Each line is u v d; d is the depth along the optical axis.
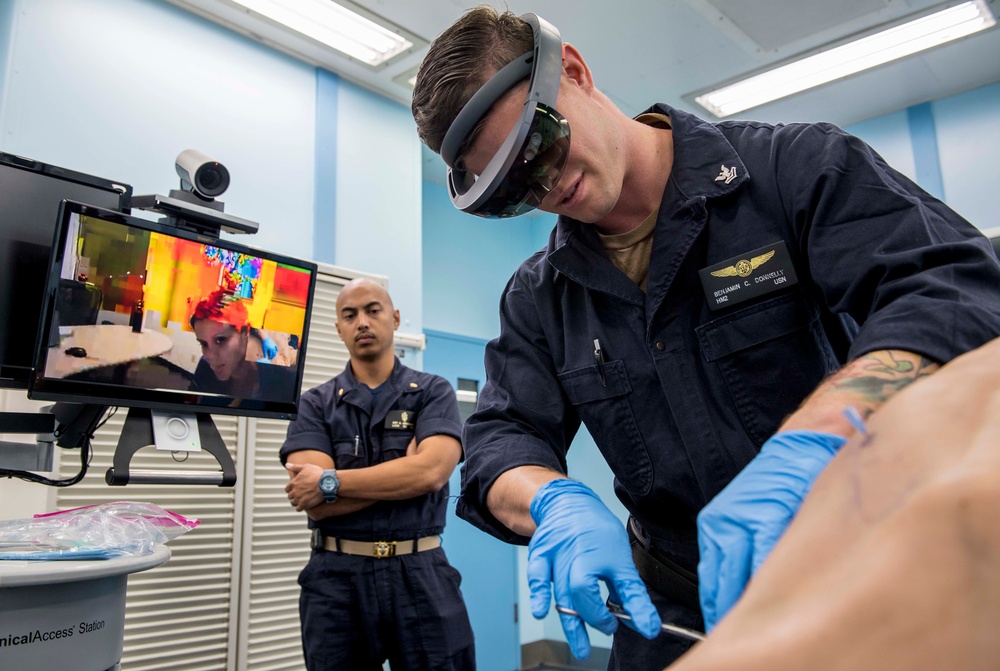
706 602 0.41
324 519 1.97
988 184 3.36
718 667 0.18
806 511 0.23
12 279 1.26
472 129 0.86
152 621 2.19
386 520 1.96
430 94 0.89
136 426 1.36
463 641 1.96
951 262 0.66
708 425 0.89
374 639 1.90
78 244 1.27
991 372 0.23
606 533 0.71
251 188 2.79
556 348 1.07
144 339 1.37
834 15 2.95
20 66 2.24
